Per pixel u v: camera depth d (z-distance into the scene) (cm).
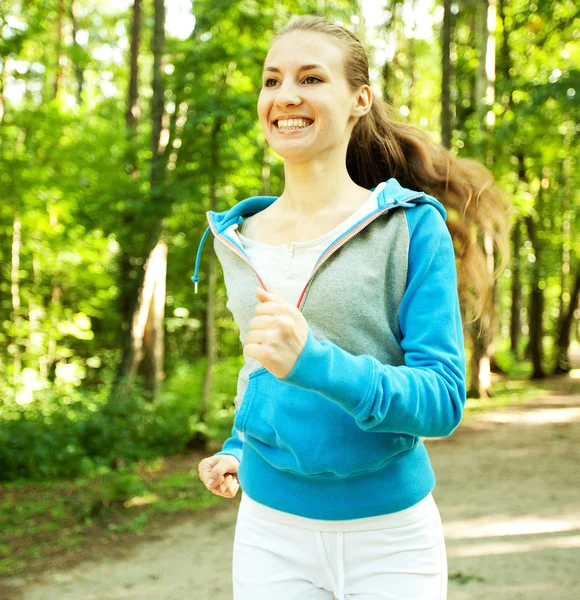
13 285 1235
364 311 127
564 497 647
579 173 1725
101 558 522
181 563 506
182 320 1802
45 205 1099
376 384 106
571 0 1215
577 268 1977
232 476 166
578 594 394
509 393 1541
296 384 103
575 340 3962
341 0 987
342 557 131
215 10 779
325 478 130
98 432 867
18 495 714
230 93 816
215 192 867
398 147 171
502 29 1541
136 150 1020
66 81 1719
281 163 891
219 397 1048
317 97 132
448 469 808
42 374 1433
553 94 938
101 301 1638
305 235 139
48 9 971
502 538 519
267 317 102
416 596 130
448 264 128
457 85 1611
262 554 139
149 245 995
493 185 174
